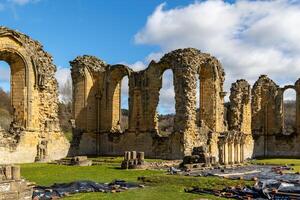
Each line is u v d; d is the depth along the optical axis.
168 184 28.52
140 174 34.09
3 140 42.59
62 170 36.78
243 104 63.16
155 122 55.91
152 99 56.62
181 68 52.69
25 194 20.08
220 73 59.44
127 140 57.84
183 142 51.06
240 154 48.56
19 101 45.84
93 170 37.03
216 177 31.25
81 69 59.56
